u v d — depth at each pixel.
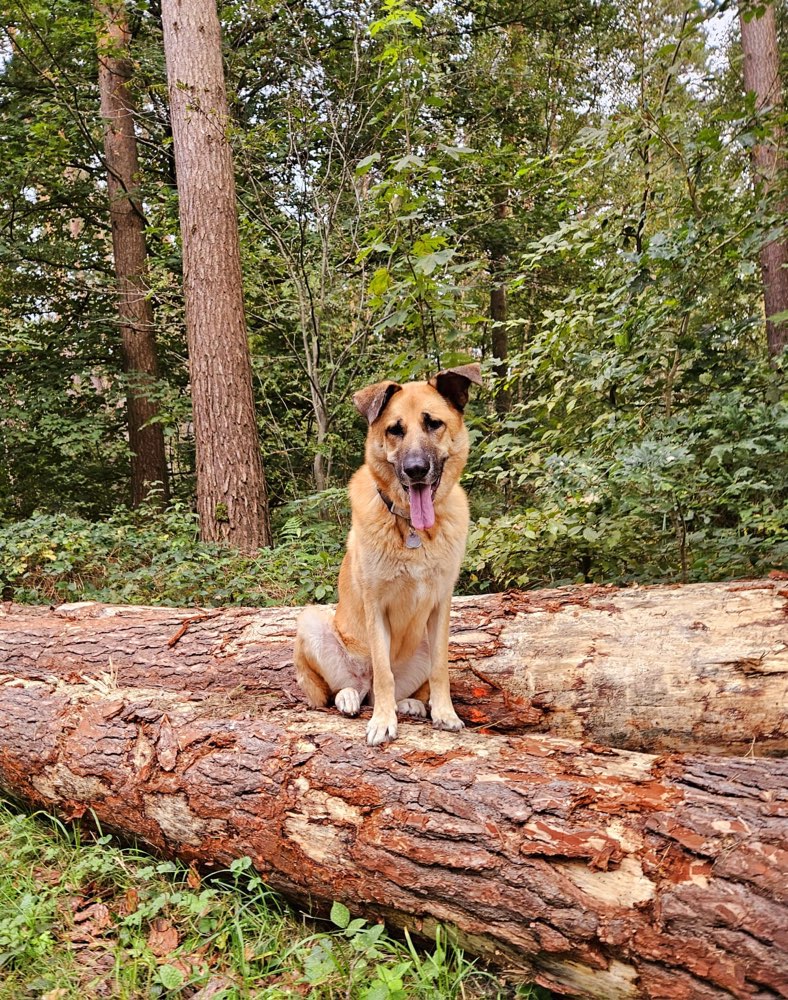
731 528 5.09
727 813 2.15
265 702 3.66
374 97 8.37
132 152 11.91
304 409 10.87
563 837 2.22
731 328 5.09
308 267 8.99
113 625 4.74
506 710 3.44
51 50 11.25
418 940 2.53
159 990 2.36
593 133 5.42
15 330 11.28
